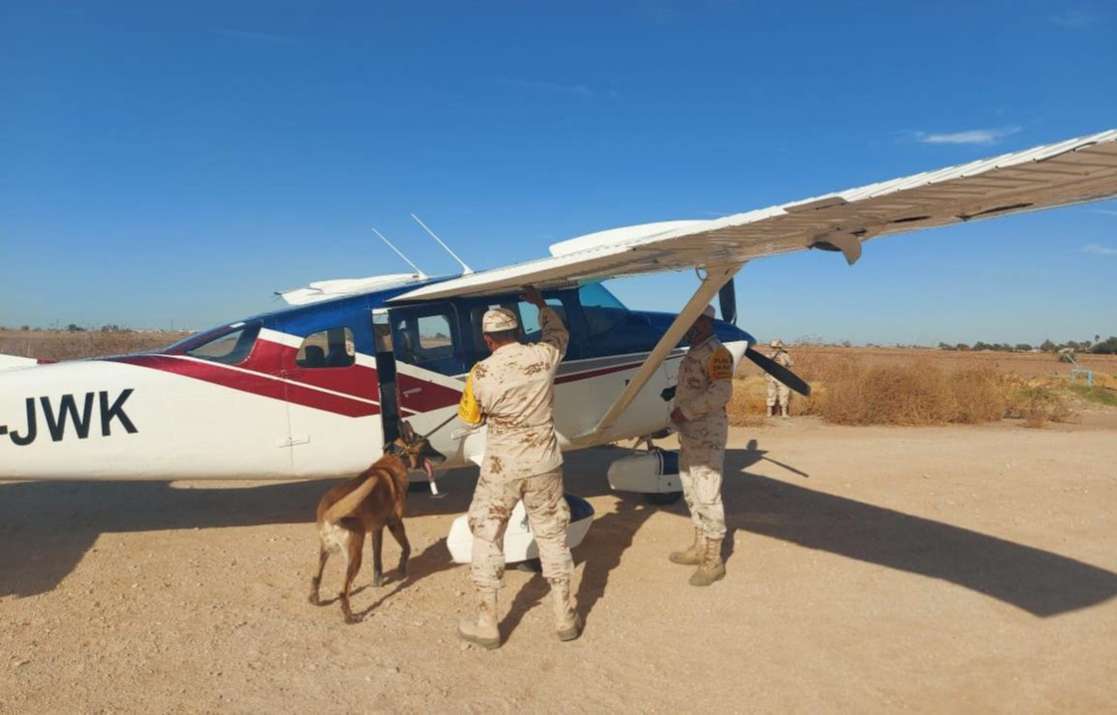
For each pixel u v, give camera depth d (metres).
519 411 3.61
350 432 5.30
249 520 6.00
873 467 8.26
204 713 2.97
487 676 3.34
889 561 5.05
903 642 3.78
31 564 4.86
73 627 3.83
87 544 5.31
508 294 5.78
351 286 6.62
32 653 3.52
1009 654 3.65
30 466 4.81
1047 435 11.38
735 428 12.02
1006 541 5.57
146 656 3.49
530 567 4.77
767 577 4.71
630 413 6.14
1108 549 5.40
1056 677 3.42
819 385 16.50
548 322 4.02
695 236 3.28
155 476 5.05
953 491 7.16
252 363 5.10
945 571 4.86
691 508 4.76
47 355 19.70
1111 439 10.84
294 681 3.25
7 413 4.74
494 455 3.64
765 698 3.19
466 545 4.68
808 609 4.20
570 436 5.89
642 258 3.92
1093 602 4.36
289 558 5.03
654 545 5.37
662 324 6.45
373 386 5.34
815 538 5.56
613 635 3.82
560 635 3.73
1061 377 22.30
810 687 3.29
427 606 4.20
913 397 12.97
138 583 4.51
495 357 3.67
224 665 3.40
